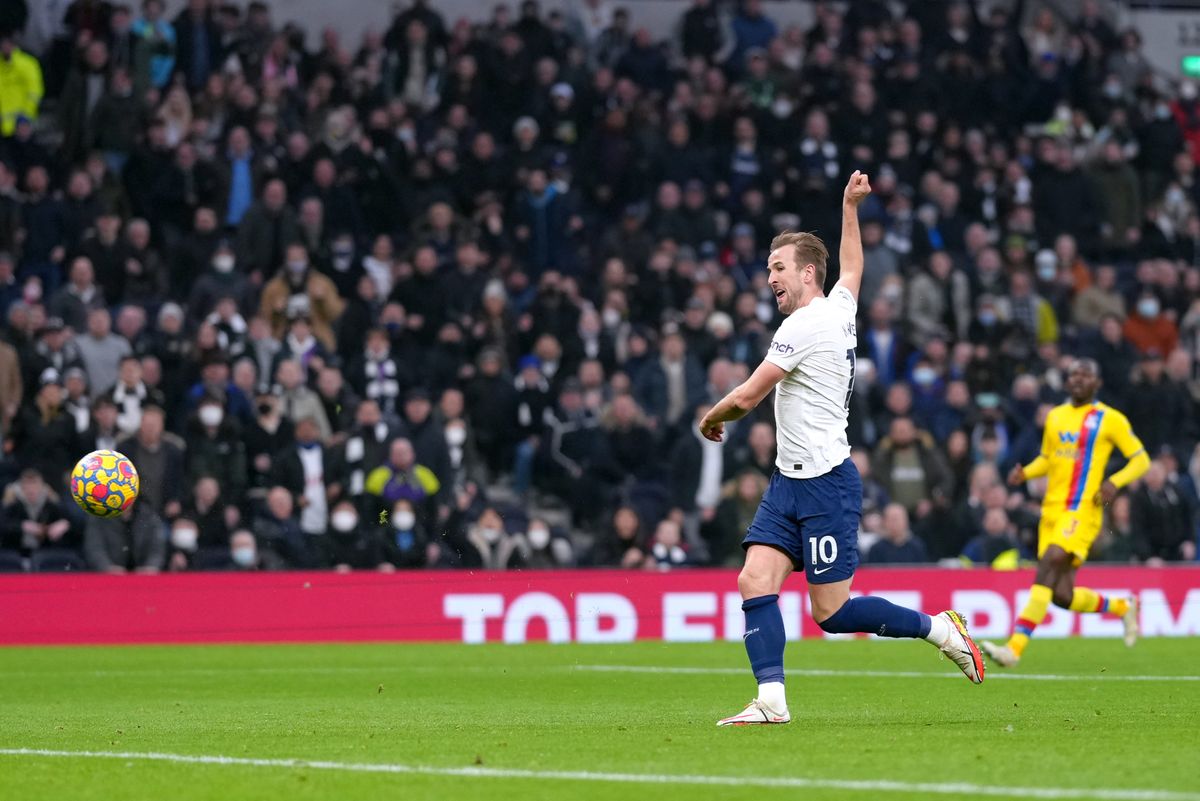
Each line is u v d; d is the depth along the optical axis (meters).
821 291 19.25
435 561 44.66
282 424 45.16
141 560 43.34
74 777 15.22
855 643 42.91
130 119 55.81
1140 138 68.25
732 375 49.72
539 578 43.69
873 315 55.31
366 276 52.28
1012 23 71.06
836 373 18.72
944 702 23.98
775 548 19.02
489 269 55.31
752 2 66.81
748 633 19.16
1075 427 31.62
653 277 55.22
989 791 13.15
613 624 43.78
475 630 43.25
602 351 52.12
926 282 57.75
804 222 59.31
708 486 48.97
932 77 66.19
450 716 22.22
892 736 17.88
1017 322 58.41
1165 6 76.19
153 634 41.53
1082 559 31.64
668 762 15.46
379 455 45.03
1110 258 65.19
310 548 44.38
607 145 58.97
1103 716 21.05
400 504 44.12
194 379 46.59
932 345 54.34
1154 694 25.64
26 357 45.81
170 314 48.00
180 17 58.31
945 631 19.39
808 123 61.50
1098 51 72.00
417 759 16.23
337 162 55.22
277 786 14.28
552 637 43.59
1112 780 13.83
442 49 61.69
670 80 64.19
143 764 16.23
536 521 45.78
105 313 47.22
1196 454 53.12
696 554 48.09
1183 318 61.81
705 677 30.86
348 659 36.84
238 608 42.12
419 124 59.66
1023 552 48.78
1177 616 46.59
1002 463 52.69
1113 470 52.69
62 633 41.06
